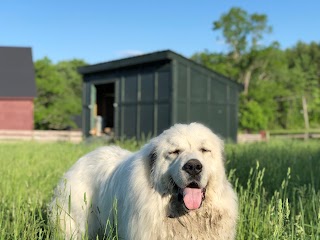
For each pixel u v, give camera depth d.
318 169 8.23
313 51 96.44
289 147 14.21
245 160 8.98
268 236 4.51
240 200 5.12
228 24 58.47
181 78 19.97
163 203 3.94
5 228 4.73
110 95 28.34
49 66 46.22
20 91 37.81
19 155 12.03
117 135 22.05
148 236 3.88
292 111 63.69
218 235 4.06
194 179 3.79
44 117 44.41
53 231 4.63
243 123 49.00
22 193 6.49
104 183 4.73
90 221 4.82
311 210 5.46
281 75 61.34
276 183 7.09
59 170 8.72
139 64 21.05
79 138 27.86
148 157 4.11
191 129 4.12
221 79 21.91
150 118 20.44
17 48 42.53
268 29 58.31
